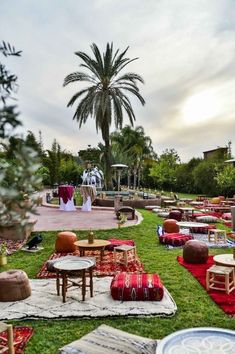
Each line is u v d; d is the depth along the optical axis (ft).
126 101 91.45
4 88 5.94
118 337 12.60
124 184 174.70
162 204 82.58
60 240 34.78
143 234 44.19
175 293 22.59
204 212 68.39
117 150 132.57
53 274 26.81
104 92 89.10
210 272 22.89
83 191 69.46
